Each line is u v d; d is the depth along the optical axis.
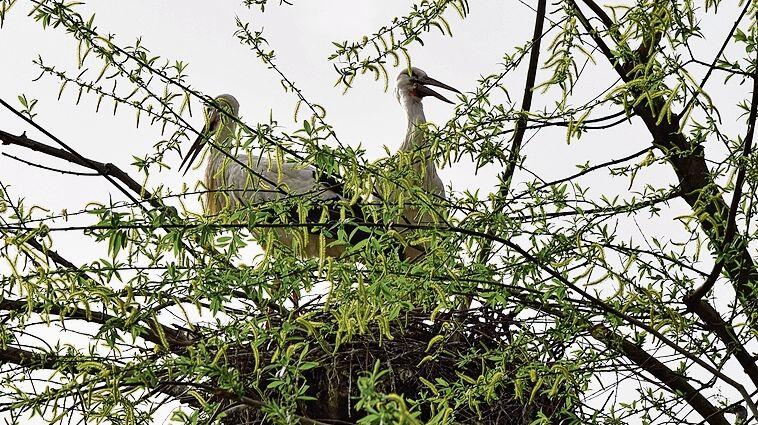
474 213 4.64
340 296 4.09
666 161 5.11
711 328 5.11
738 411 5.11
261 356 5.72
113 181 4.70
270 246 4.03
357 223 4.18
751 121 4.81
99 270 4.19
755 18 4.60
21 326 4.62
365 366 6.02
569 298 4.82
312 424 4.48
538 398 5.93
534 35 6.05
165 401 4.77
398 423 3.15
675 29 4.66
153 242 4.19
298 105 4.90
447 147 5.04
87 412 4.45
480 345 6.09
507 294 4.61
